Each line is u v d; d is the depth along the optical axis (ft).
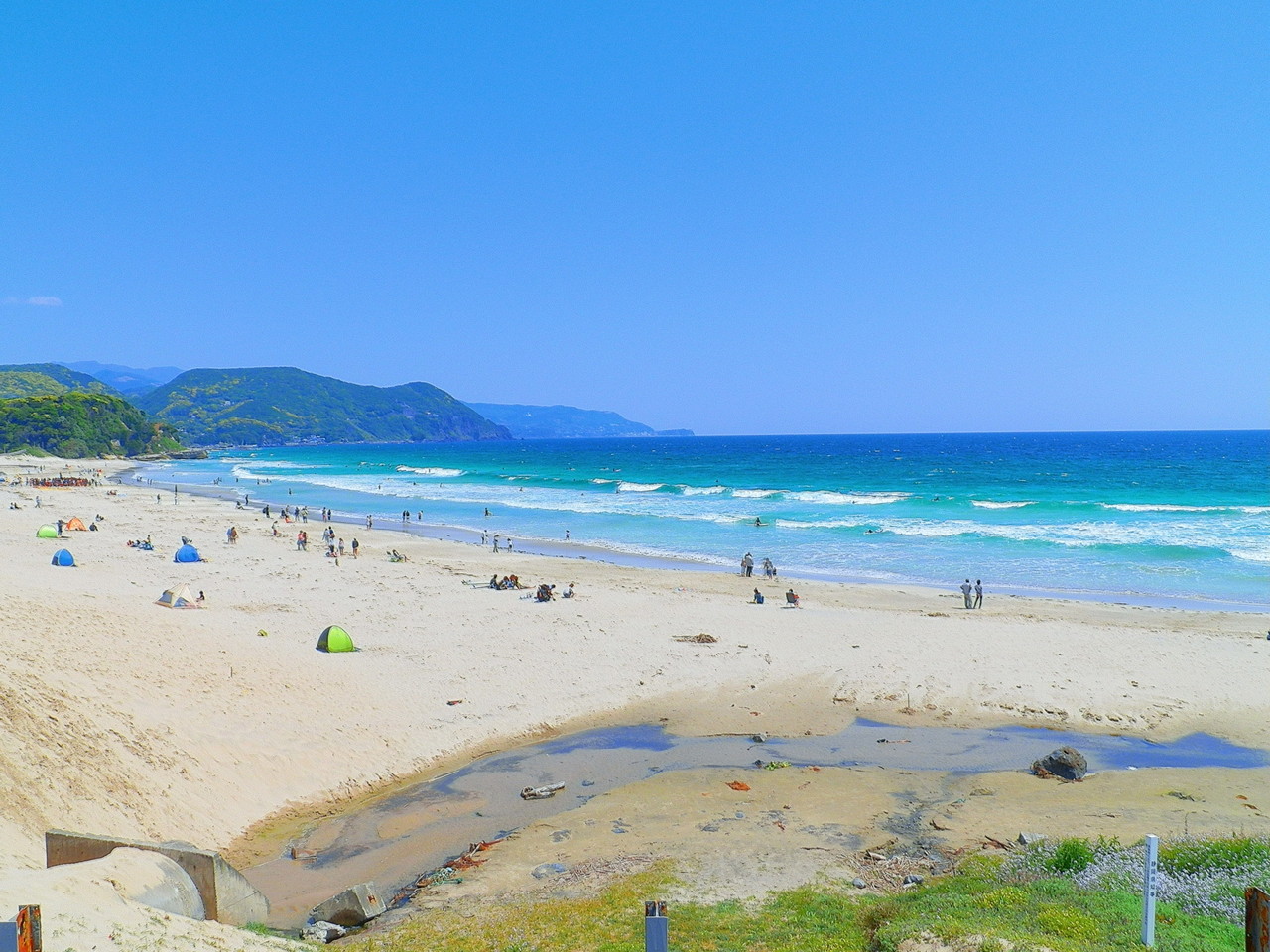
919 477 354.74
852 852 45.85
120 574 112.27
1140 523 184.85
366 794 55.88
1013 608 109.09
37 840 37.55
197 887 33.71
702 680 79.51
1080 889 36.73
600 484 341.41
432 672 77.97
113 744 49.65
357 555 150.10
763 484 329.31
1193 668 81.00
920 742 64.69
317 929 38.14
